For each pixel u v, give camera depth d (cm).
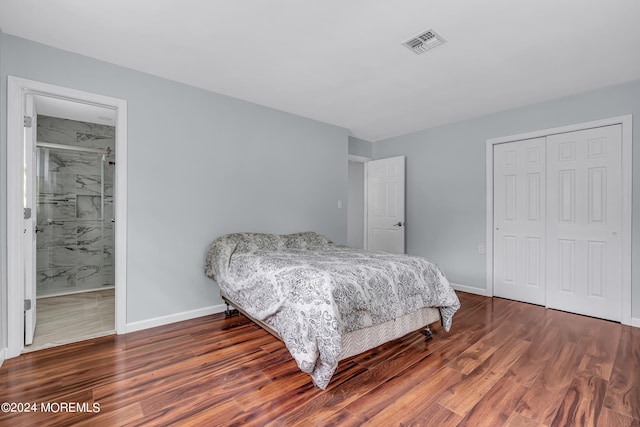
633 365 194
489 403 155
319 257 249
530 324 268
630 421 141
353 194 603
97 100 232
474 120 372
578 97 295
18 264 203
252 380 176
